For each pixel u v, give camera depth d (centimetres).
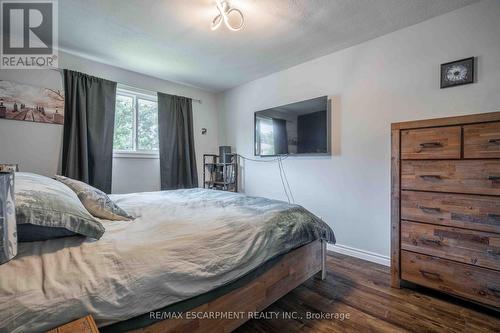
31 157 235
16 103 226
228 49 252
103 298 77
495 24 172
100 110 272
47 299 69
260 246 132
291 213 167
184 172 355
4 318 62
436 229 163
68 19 200
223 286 115
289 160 307
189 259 102
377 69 230
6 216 75
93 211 133
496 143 141
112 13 191
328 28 213
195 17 196
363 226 241
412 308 157
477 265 148
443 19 194
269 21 202
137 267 88
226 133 396
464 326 140
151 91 329
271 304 155
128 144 314
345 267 221
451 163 157
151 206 172
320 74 273
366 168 238
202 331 108
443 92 194
